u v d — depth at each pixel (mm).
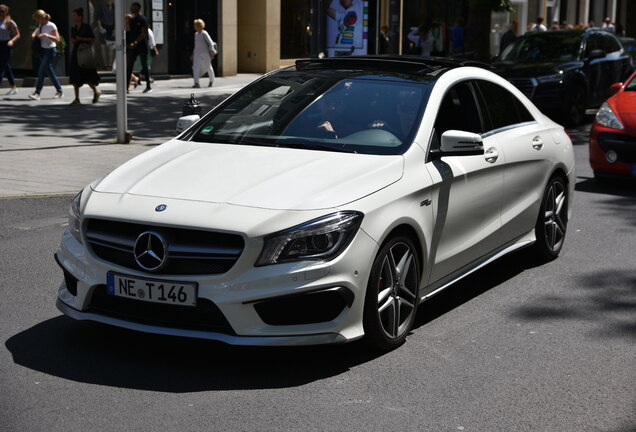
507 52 18094
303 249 4520
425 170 5320
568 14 40094
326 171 4996
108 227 4816
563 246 7871
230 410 4246
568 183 7410
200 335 4543
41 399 4332
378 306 4902
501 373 4816
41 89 19000
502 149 6289
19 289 6203
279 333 4535
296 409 4273
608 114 10562
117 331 5352
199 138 5797
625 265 7238
